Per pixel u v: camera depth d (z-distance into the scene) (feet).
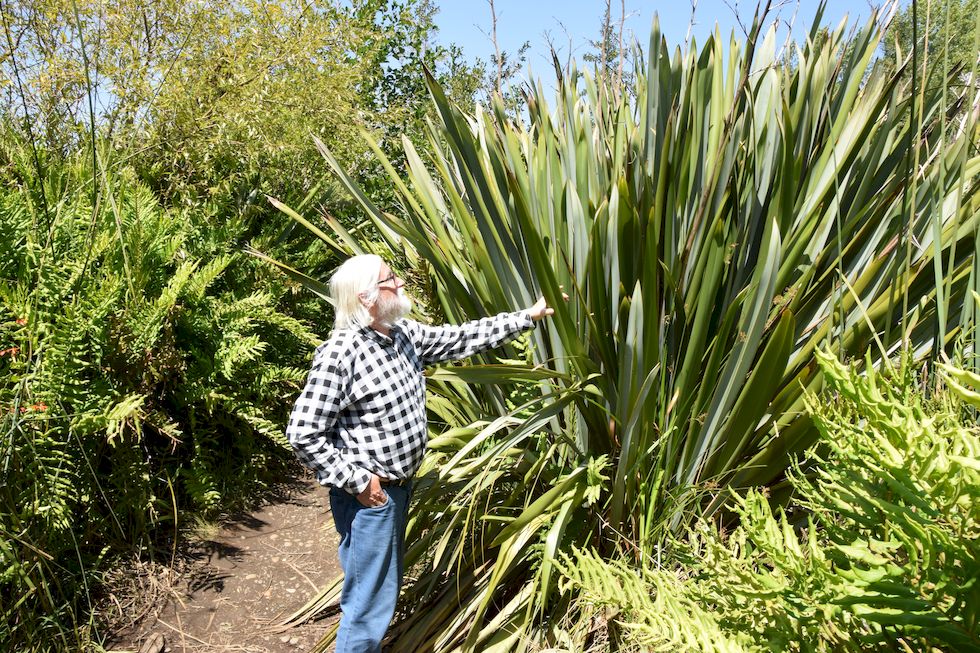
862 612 3.46
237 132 14.62
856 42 7.73
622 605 5.22
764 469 6.97
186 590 9.74
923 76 4.90
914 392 4.55
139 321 10.42
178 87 13.76
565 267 7.73
